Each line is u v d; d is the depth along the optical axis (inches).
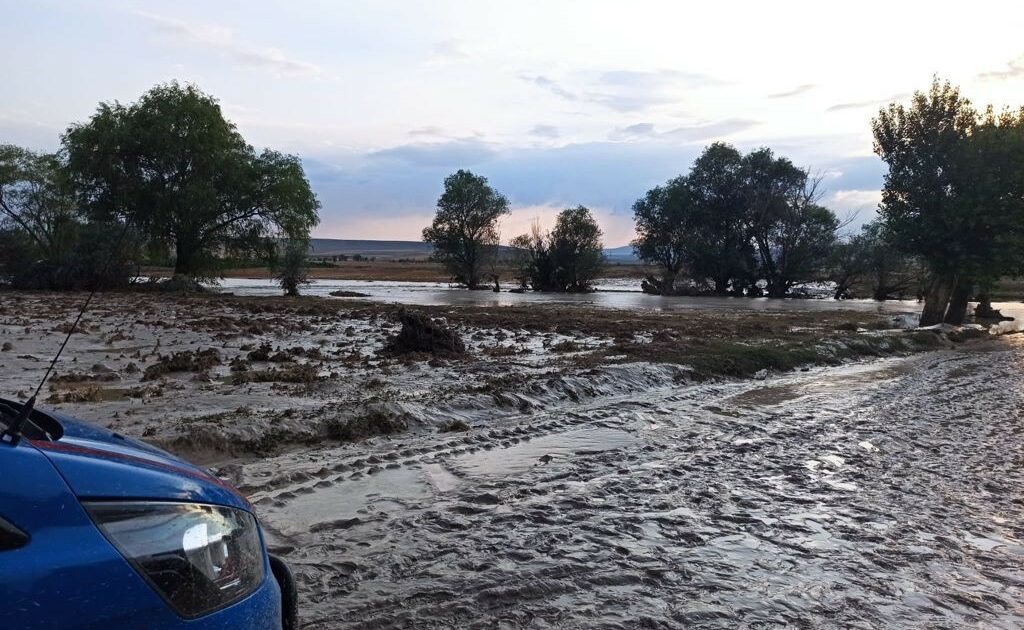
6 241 1867.6
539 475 302.0
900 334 1024.2
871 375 677.3
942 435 412.8
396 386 485.4
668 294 2896.2
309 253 2110.0
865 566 220.5
